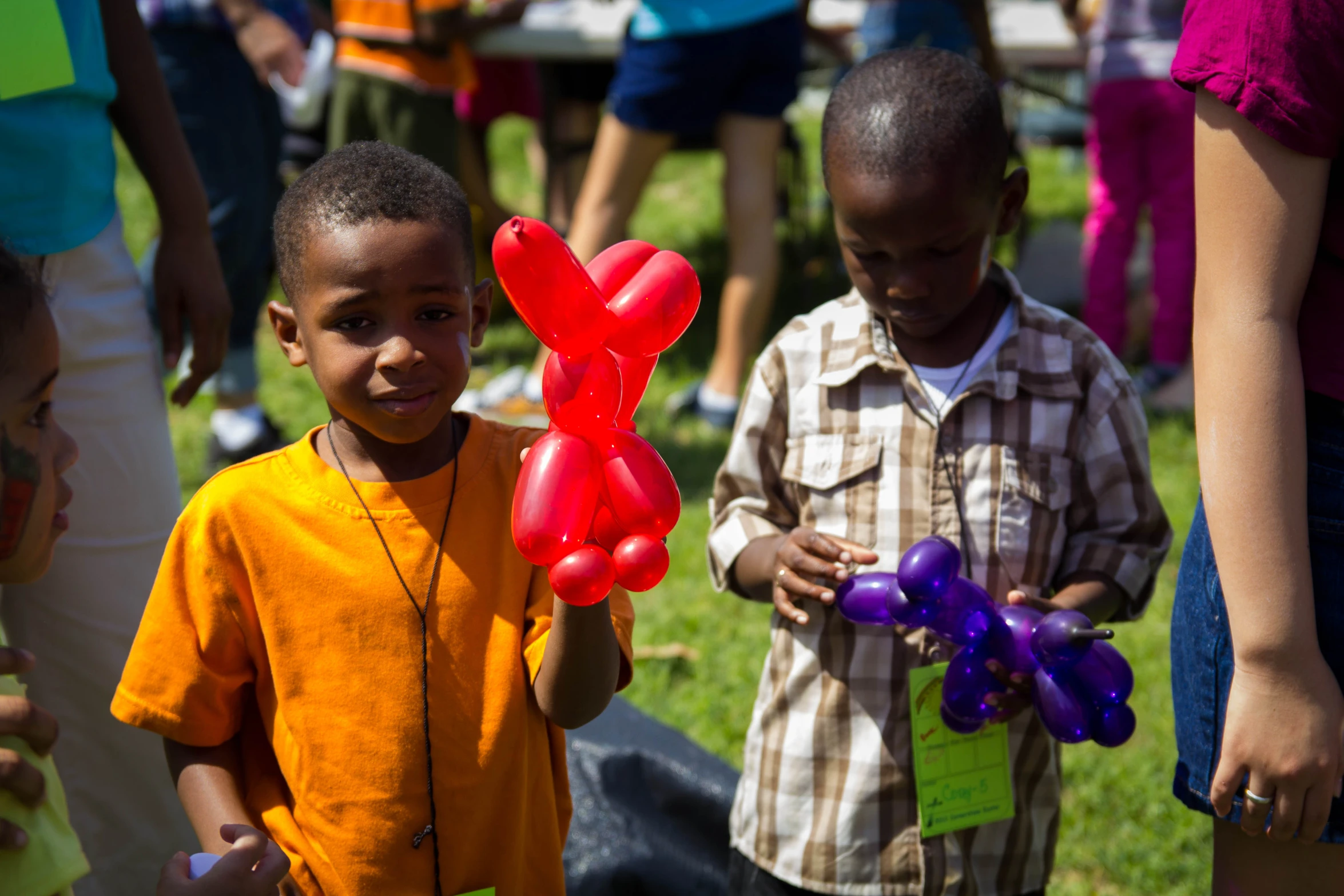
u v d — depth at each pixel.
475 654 1.66
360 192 1.58
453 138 5.80
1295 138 1.56
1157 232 5.67
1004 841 2.15
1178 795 1.91
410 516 1.67
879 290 2.07
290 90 6.98
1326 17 1.53
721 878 2.67
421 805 1.64
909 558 1.90
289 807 1.71
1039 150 11.24
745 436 2.26
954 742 2.10
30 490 1.48
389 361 1.54
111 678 2.34
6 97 2.10
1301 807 1.65
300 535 1.66
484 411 5.47
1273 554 1.60
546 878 1.74
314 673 1.64
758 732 2.24
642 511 1.54
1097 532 2.20
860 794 2.12
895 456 2.16
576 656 1.58
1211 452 1.64
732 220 5.12
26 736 1.42
